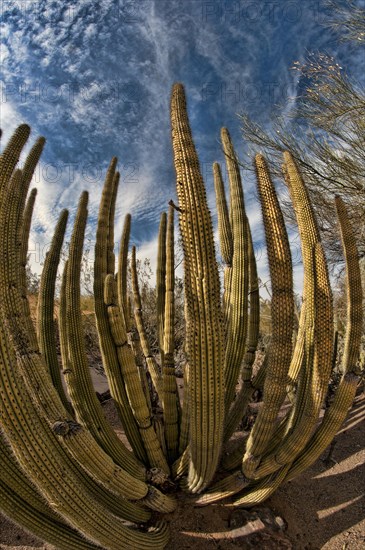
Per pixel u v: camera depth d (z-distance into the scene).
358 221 5.66
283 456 2.45
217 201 3.73
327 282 2.39
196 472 2.63
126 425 3.13
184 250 2.20
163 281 3.86
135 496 2.56
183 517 2.86
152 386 4.86
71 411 3.30
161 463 3.03
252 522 2.79
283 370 2.34
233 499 2.96
